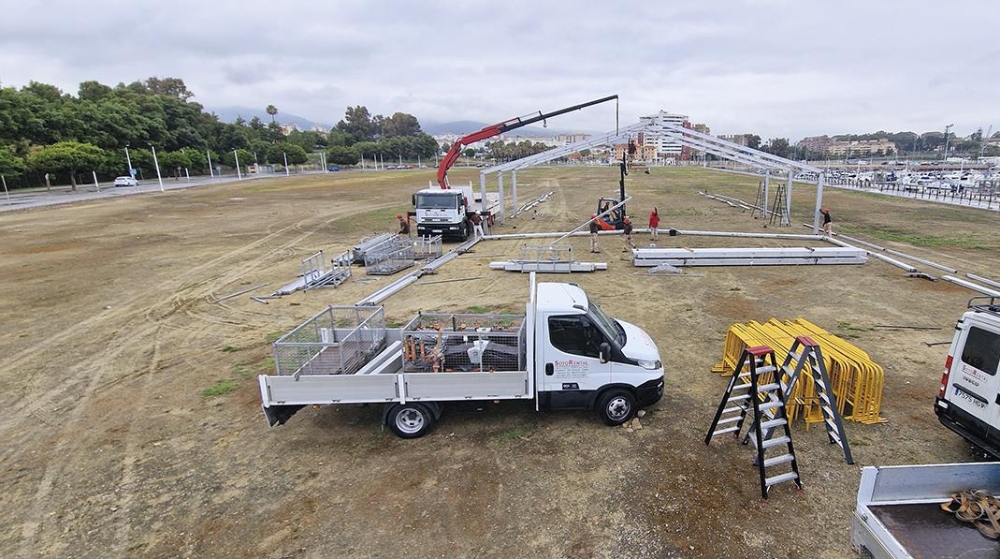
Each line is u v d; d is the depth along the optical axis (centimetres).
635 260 1845
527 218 3281
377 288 1664
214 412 874
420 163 17050
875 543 465
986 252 1994
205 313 1445
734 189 5141
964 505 479
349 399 750
